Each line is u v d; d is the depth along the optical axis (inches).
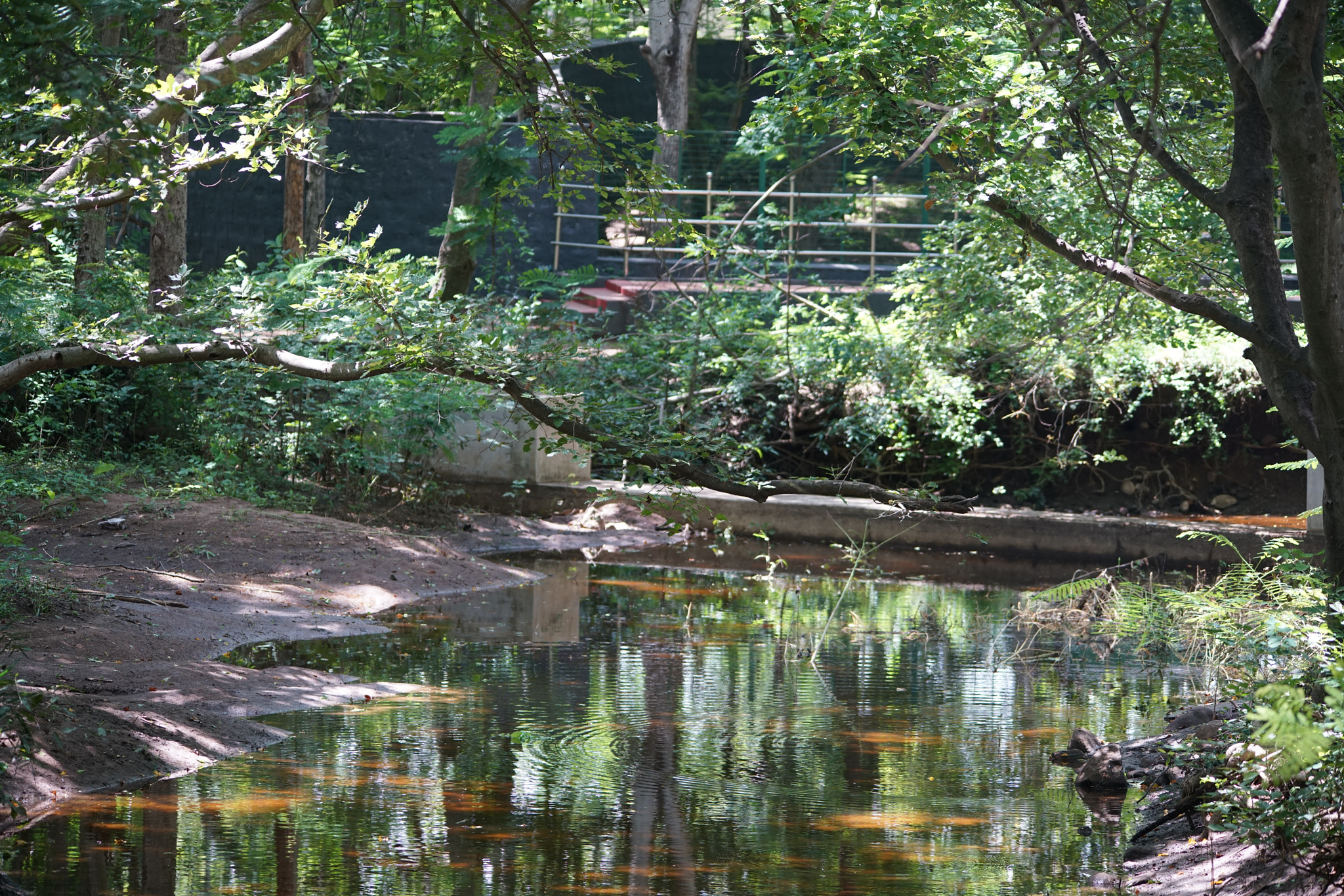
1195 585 761.6
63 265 843.4
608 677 535.8
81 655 495.2
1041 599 706.2
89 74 263.9
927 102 437.7
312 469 922.7
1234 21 351.6
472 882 316.5
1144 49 411.5
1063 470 1016.9
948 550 906.1
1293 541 552.7
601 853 339.6
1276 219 442.0
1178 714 470.0
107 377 869.8
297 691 491.2
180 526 712.4
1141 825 366.3
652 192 433.7
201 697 465.4
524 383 416.2
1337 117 449.7
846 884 321.4
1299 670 346.9
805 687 527.8
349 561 711.1
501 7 371.2
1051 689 531.5
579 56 407.2
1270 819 292.4
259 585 655.1
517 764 415.5
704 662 569.0
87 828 346.6
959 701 510.0
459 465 957.2
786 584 775.1
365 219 1229.7
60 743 388.2
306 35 476.4
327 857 330.6
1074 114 442.9
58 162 453.7
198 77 314.0
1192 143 534.6
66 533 686.5
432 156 1218.6
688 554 874.8
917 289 919.7
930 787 401.7
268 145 429.7
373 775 400.2
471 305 745.6
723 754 433.1
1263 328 393.7
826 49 450.3
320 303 490.6
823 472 1016.9
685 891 314.0
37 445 816.9
